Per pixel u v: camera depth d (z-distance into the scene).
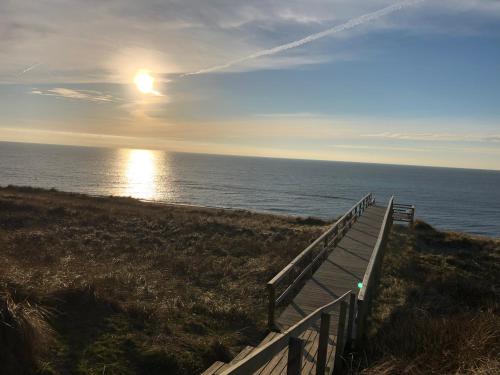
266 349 3.08
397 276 13.01
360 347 6.44
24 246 14.66
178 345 6.29
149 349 5.88
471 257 18.28
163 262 13.89
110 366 5.32
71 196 38.41
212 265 13.80
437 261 16.48
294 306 8.88
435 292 11.36
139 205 35.78
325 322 4.93
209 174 193.25
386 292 10.91
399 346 5.96
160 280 11.45
